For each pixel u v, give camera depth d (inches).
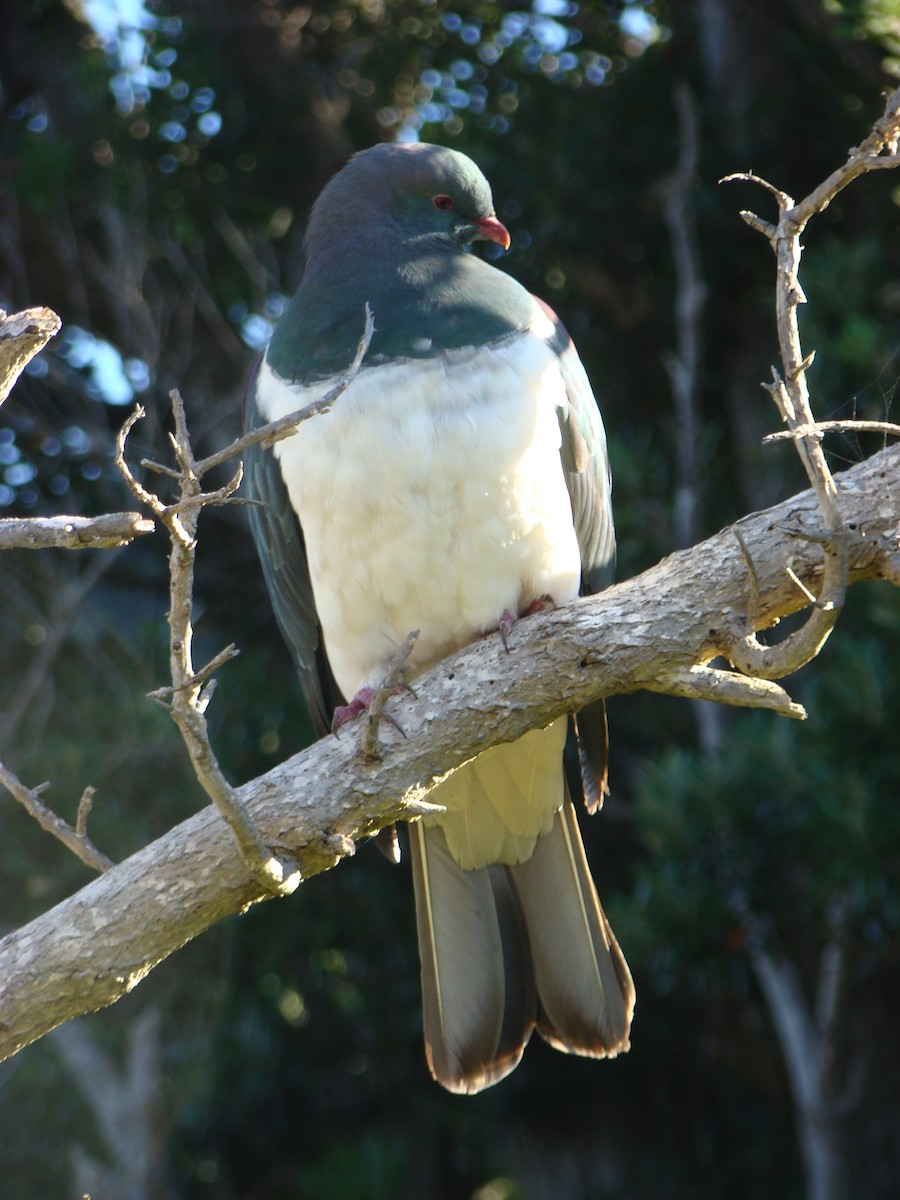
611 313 494.6
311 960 468.1
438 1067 256.7
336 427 241.9
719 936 387.5
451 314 246.1
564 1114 473.1
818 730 380.2
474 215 282.7
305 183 513.0
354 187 279.4
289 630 285.4
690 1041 472.7
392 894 462.6
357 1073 474.9
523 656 207.8
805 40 463.5
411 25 506.3
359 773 207.2
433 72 514.9
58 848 441.1
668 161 474.3
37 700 458.3
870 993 437.7
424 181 277.9
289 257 515.5
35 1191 437.1
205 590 497.4
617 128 475.5
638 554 443.8
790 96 466.9
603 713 263.6
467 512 242.4
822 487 175.3
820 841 374.0
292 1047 473.1
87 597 486.6
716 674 198.5
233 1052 451.2
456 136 488.4
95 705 457.1
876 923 386.3
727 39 476.1
